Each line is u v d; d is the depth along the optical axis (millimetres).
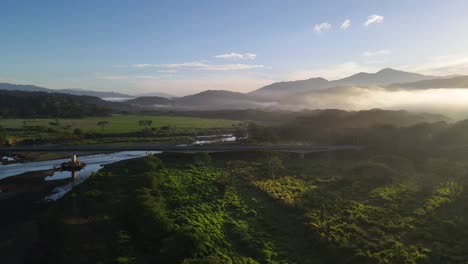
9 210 74438
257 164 110375
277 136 179750
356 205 66438
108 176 88000
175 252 45250
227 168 105312
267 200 71875
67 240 52375
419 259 44125
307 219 59000
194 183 84875
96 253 48000
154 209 57062
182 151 126250
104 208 64625
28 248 54781
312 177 91375
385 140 138500
